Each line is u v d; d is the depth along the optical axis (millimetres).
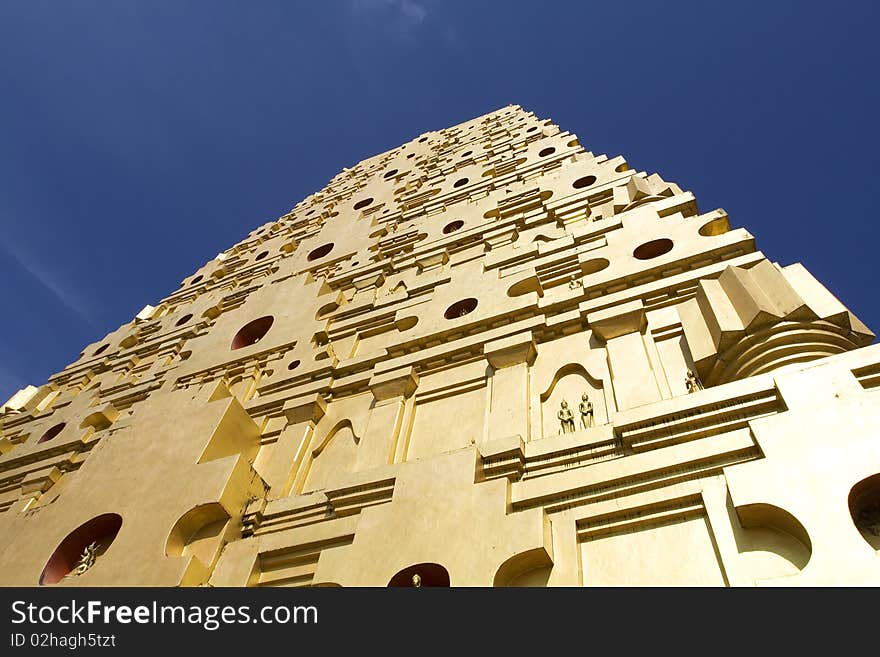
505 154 30766
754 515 7336
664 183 18547
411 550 8883
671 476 8508
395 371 13797
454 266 19875
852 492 7008
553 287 15250
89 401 21156
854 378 8102
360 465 11875
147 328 26469
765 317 10086
